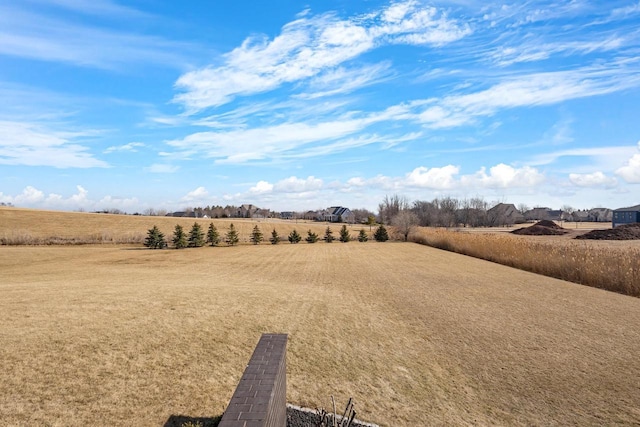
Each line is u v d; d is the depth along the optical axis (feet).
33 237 166.81
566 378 30.86
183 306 41.96
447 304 56.03
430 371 31.71
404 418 24.34
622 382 30.19
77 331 30.71
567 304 56.34
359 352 34.47
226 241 191.11
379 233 217.77
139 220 252.62
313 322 41.81
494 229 306.96
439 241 168.86
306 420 23.02
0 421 18.70
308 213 508.53
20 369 23.72
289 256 136.67
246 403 12.68
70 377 23.56
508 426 24.03
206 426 20.34
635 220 256.73
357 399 26.23
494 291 66.69
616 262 74.38
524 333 42.04
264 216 529.86
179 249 165.68
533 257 94.48
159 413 21.13
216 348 30.86
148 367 26.11
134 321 34.68
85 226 215.10
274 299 51.62
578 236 180.04
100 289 52.90
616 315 49.98
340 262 116.67
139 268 101.91
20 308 37.35
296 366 30.32
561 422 24.59
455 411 25.59
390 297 60.95
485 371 32.04
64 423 19.19
